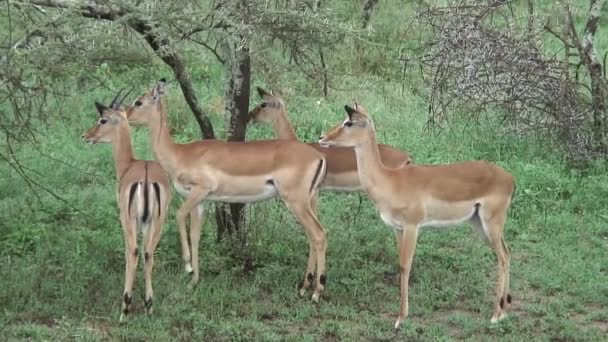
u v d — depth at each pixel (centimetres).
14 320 1286
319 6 1438
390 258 1576
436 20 2123
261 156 1413
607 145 1981
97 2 1270
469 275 1518
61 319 1292
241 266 1504
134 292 1384
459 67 2005
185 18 1262
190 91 1518
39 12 1352
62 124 2089
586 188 1864
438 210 1315
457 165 1332
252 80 2133
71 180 1881
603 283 1490
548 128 2002
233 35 1302
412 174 1321
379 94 2378
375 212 1794
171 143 1434
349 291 1449
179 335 1247
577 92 1988
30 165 1888
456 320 1338
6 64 1230
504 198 1332
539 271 1529
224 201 1439
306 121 2180
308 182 1412
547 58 2108
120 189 1325
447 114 2166
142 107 1425
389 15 2716
